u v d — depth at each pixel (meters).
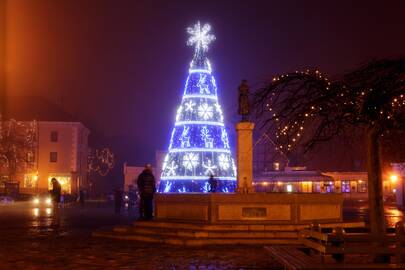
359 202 61.66
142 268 13.52
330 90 10.92
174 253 16.41
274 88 12.02
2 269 13.37
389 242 10.52
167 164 43.69
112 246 18.34
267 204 20.08
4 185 73.25
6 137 79.88
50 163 85.44
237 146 25.28
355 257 14.06
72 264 14.20
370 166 12.02
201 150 42.47
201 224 20.16
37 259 15.19
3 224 28.89
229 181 42.94
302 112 11.30
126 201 59.38
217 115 43.50
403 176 53.19
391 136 12.91
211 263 14.35
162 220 21.98
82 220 32.66
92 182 104.44
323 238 10.80
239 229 19.62
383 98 10.21
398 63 10.20
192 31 44.12
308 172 63.47
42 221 31.42
